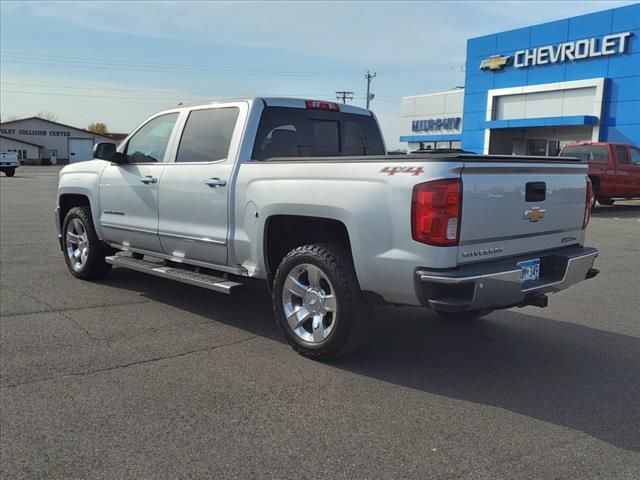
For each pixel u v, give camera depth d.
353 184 4.17
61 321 5.55
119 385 4.07
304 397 3.92
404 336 5.27
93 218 6.84
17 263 8.34
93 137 82.19
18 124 77.25
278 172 4.70
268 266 4.93
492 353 4.84
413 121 41.38
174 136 5.88
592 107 26.17
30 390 3.97
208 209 5.31
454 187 3.78
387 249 3.99
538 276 4.49
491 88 30.97
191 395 3.93
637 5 24.34
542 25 28.11
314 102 5.81
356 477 2.96
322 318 4.49
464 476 2.98
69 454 3.16
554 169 4.58
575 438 3.39
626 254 9.73
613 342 5.15
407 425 3.53
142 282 7.22
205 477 2.95
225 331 5.33
